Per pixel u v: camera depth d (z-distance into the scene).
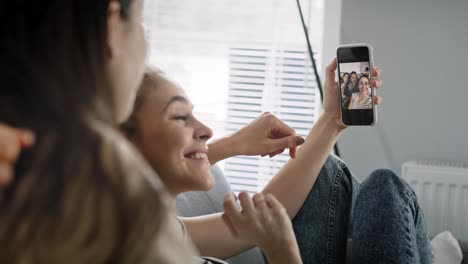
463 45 2.21
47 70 0.38
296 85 2.28
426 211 2.13
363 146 2.30
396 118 2.27
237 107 2.30
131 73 0.50
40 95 0.37
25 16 0.39
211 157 1.41
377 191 1.52
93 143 0.37
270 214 0.94
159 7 2.29
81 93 0.39
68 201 0.36
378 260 1.45
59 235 0.35
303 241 1.53
